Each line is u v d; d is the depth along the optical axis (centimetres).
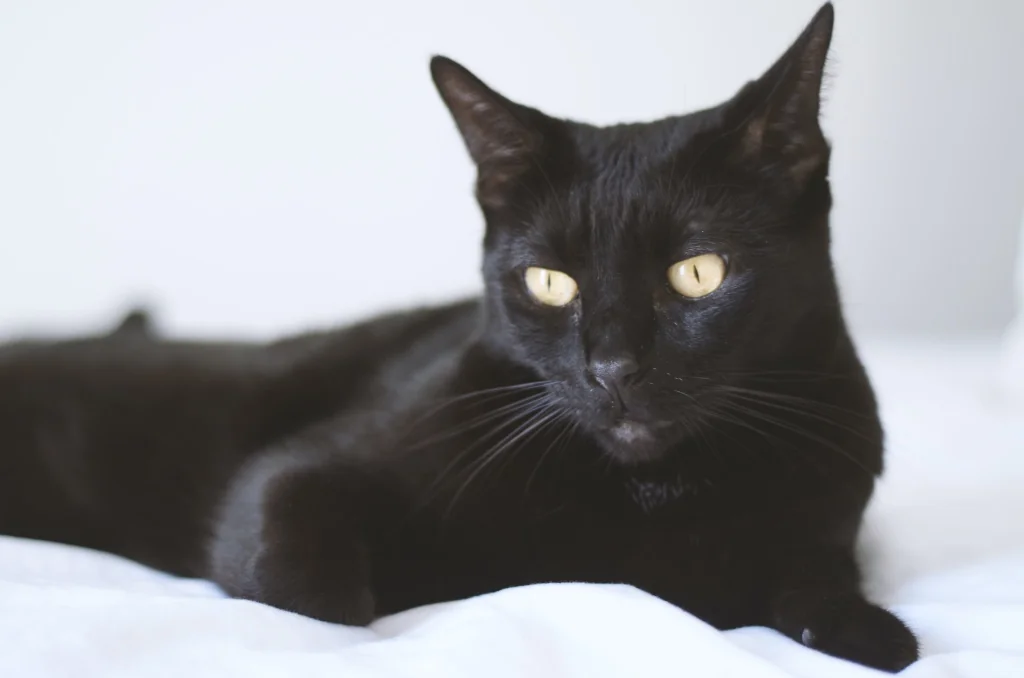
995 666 34
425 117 83
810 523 42
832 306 42
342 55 82
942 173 94
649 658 34
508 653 33
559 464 42
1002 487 52
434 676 32
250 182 83
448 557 42
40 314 81
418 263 86
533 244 42
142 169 81
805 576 40
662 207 40
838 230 95
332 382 51
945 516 49
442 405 44
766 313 41
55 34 78
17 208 80
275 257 85
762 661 33
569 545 42
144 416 50
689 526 42
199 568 48
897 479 54
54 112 79
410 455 42
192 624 34
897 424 63
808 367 42
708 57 85
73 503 50
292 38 81
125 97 80
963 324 97
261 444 49
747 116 41
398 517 42
